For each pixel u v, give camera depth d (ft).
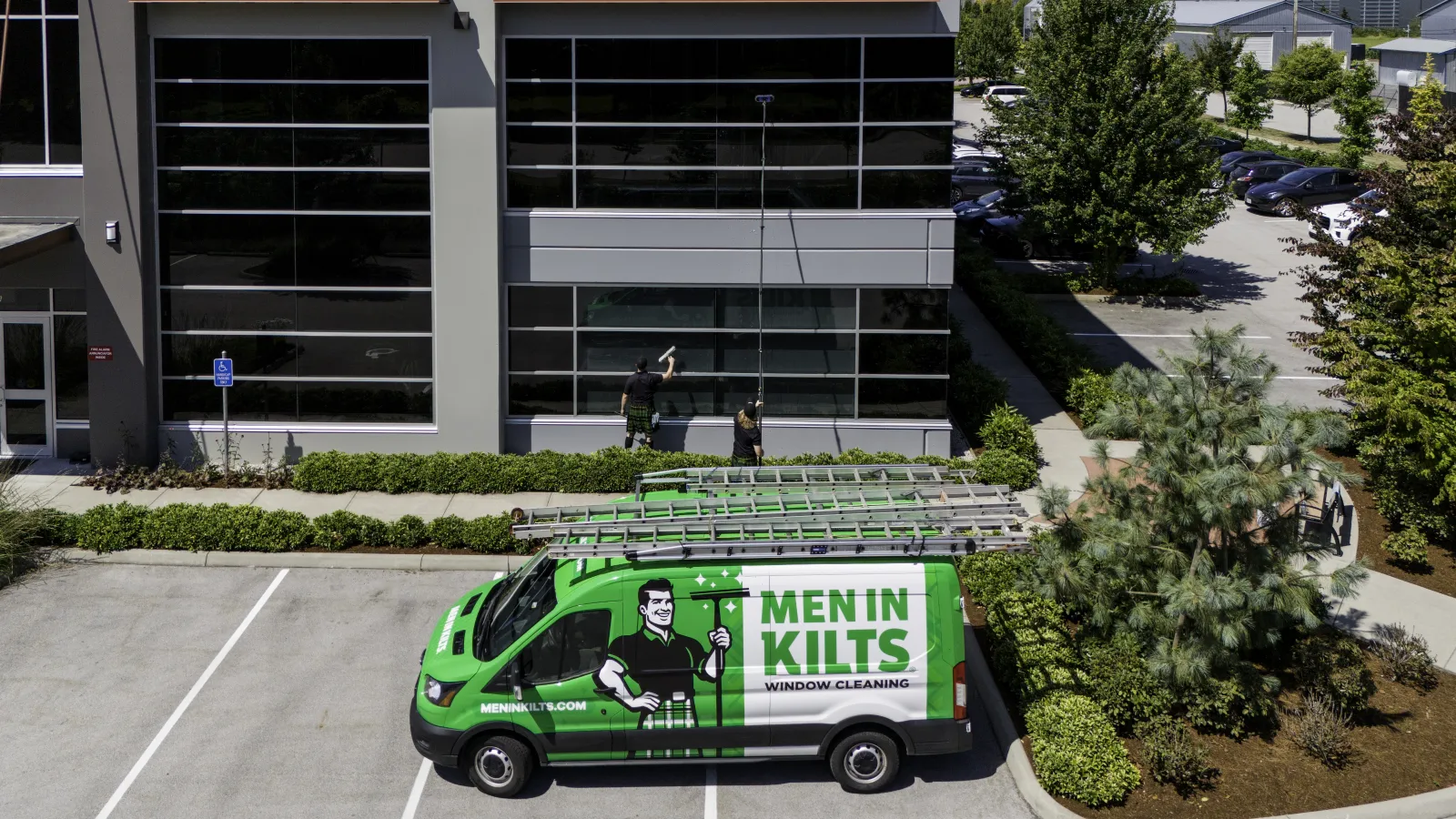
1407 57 187.42
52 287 62.23
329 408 63.41
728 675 33.68
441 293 61.82
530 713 33.73
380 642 43.80
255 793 34.63
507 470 58.95
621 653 33.60
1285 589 35.47
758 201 61.82
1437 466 46.73
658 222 61.87
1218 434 36.27
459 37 59.88
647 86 61.05
